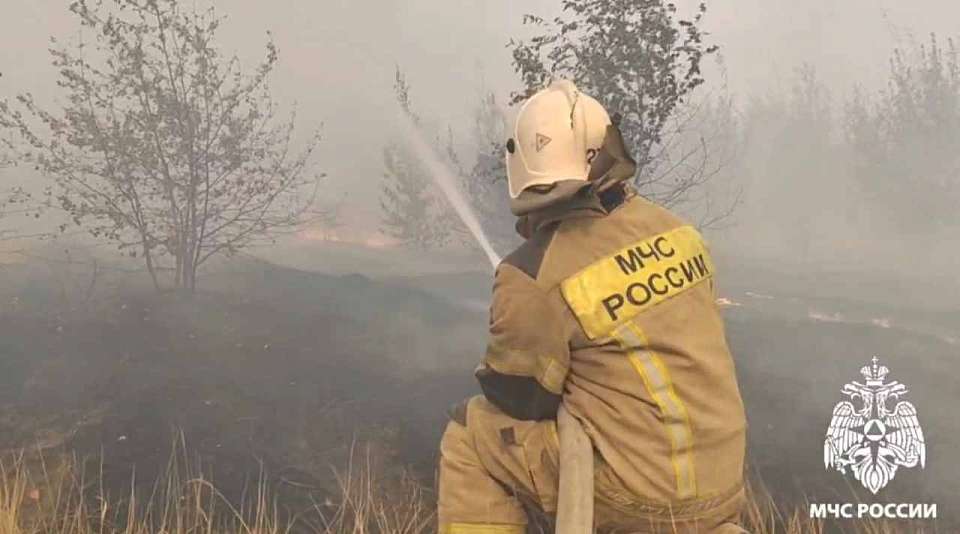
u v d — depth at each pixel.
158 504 2.92
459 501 1.87
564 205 1.73
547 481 1.77
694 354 1.68
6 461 3.17
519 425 1.79
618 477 1.67
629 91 5.05
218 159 5.74
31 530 2.74
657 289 1.70
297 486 3.07
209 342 4.62
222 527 2.82
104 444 3.31
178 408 3.66
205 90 5.65
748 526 2.81
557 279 1.69
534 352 1.69
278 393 3.89
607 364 1.68
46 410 3.61
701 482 1.66
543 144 1.76
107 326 4.82
